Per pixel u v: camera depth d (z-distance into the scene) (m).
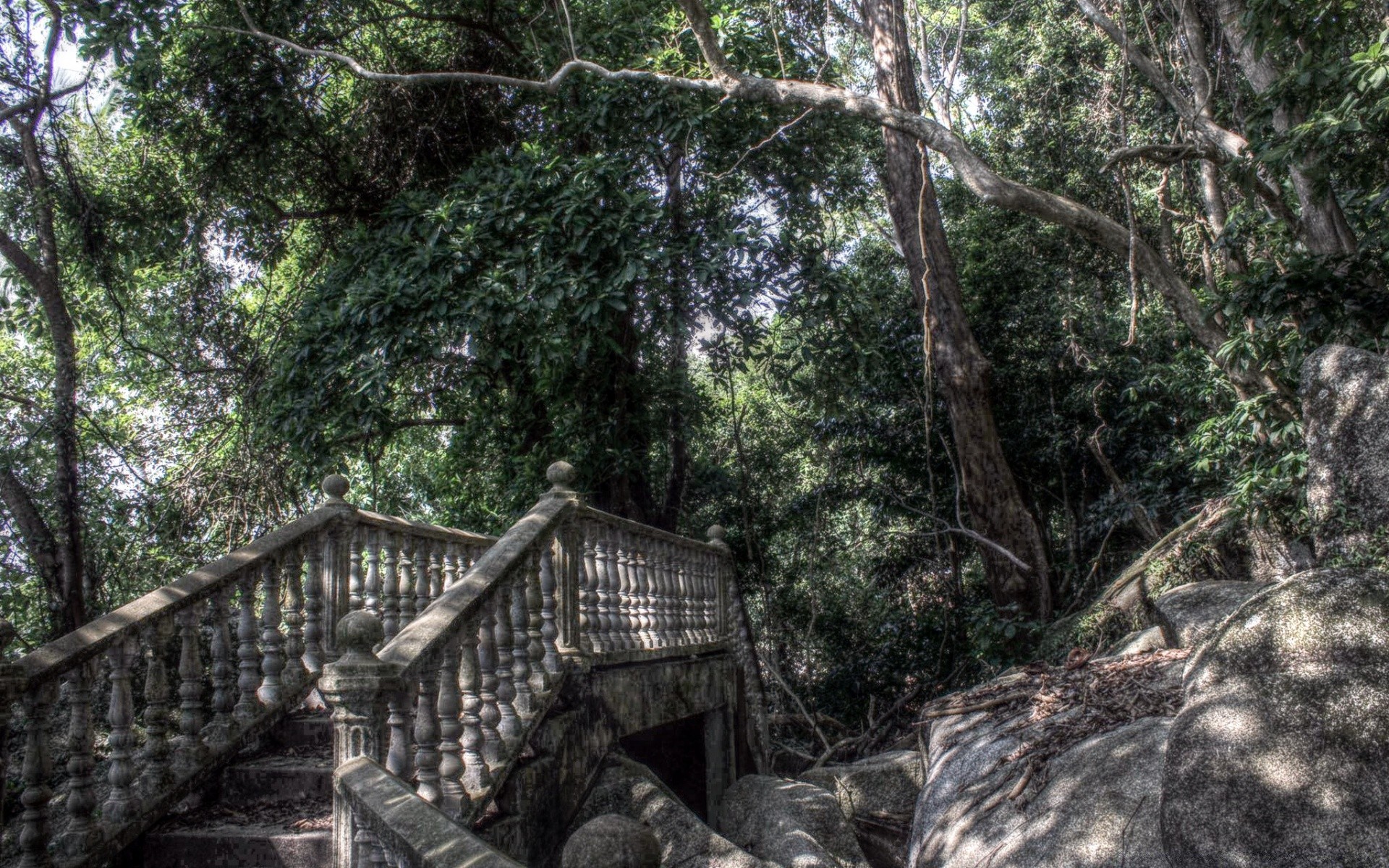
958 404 13.45
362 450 13.50
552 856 5.86
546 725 6.09
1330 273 7.98
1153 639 8.44
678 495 15.34
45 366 16.73
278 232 14.54
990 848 5.56
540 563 6.49
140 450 13.98
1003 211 17.69
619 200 11.25
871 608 18.75
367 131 14.21
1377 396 6.79
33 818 4.44
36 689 4.53
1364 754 4.00
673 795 6.70
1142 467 15.54
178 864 4.82
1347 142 7.90
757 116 12.44
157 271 14.93
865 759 10.73
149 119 12.65
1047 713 6.73
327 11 13.20
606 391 13.48
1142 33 13.85
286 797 5.45
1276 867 3.95
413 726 5.00
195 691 5.45
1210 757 4.28
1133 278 7.78
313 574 6.53
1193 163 15.11
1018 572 12.96
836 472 18.02
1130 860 4.64
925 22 10.56
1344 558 6.68
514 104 14.27
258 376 13.60
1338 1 7.84
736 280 11.68
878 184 17.61
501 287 10.78
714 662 9.49
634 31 11.96
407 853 3.17
